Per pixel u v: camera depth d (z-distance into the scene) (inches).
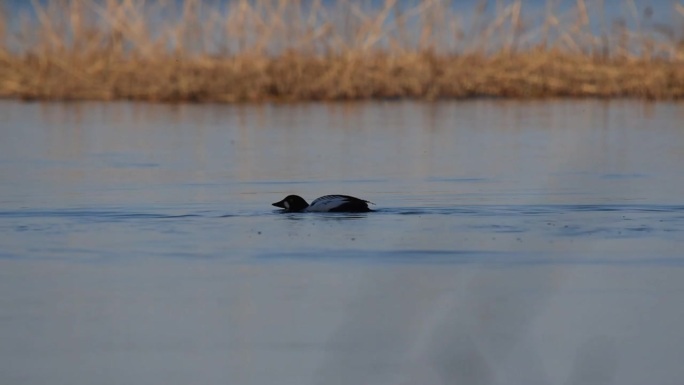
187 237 1248.2
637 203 1435.8
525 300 986.1
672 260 1130.0
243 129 2271.2
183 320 944.3
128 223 1325.0
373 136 2150.6
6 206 1438.2
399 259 1136.2
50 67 2901.1
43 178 1674.5
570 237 1234.6
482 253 1159.6
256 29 2829.7
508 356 849.5
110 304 987.3
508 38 2947.8
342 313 955.3
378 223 1314.0
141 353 868.0
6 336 906.1
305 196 1517.0
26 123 2377.0
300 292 1019.9
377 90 2822.3
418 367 828.6
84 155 1924.2
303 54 2847.0
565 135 2156.7
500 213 1373.0
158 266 1115.9
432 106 2682.1
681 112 2529.5
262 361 848.3
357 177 1675.7
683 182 1610.5
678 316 946.7
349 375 812.6
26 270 1105.4
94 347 880.3
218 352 867.4
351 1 2883.9
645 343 880.9
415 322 928.9
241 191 1556.3
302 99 2797.7
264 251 1174.3
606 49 2935.5
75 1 2901.1
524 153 1923.0
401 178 1663.4
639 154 1897.1
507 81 2861.7
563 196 1497.3
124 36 2910.9
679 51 2866.6
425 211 1387.8
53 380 813.2
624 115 2484.0
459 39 2933.1
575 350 864.3
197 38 2866.6
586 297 1004.6
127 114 2541.8
